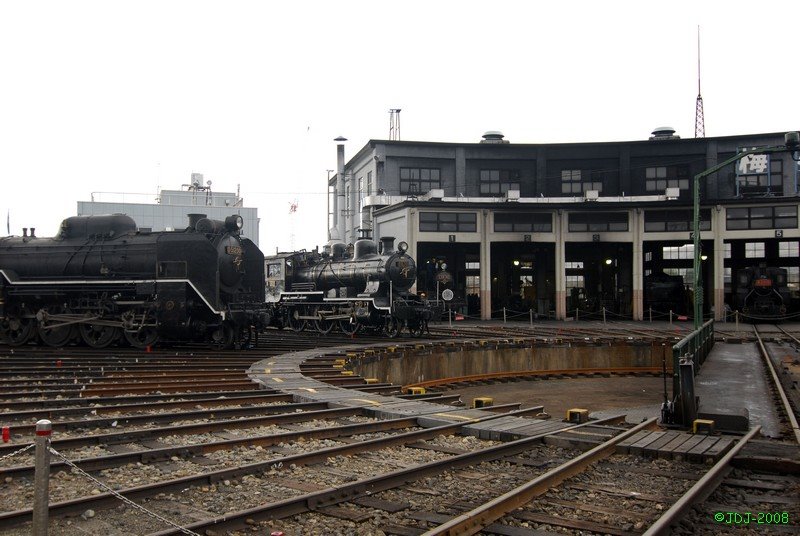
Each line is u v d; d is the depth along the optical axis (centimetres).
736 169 4678
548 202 4403
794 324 4194
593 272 5172
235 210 6181
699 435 1005
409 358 2339
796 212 4122
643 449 891
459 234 4297
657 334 3167
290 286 3566
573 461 791
